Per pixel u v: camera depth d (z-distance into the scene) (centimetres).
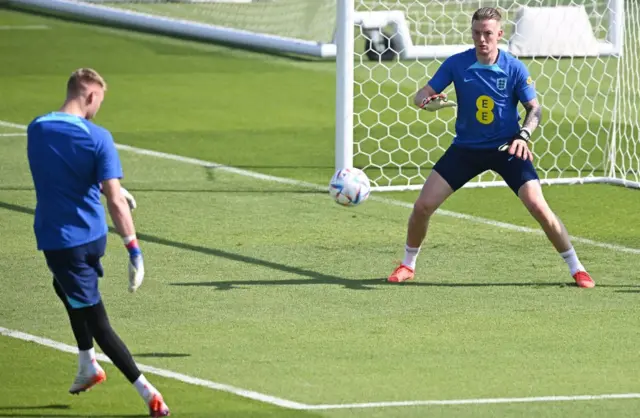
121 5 10356
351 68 4628
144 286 3503
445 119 6475
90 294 2409
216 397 2564
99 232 2431
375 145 5847
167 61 8362
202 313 3234
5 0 10550
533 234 4194
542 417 2444
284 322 3147
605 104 6116
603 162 5506
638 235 4194
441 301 3359
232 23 9744
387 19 7856
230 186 4969
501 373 2728
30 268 3691
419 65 7831
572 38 5488
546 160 5562
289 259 3834
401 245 4034
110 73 7900
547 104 6800
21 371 2750
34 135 2414
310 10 10212
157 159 5503
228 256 3866
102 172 2389
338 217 4456
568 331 3070
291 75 7938
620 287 3522
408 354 2870
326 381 2670
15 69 7969
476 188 4991
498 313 3238
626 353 2886
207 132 6141
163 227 4253
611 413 2466
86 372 2534
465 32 8638
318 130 6231
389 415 2455
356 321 3159
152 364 2794
